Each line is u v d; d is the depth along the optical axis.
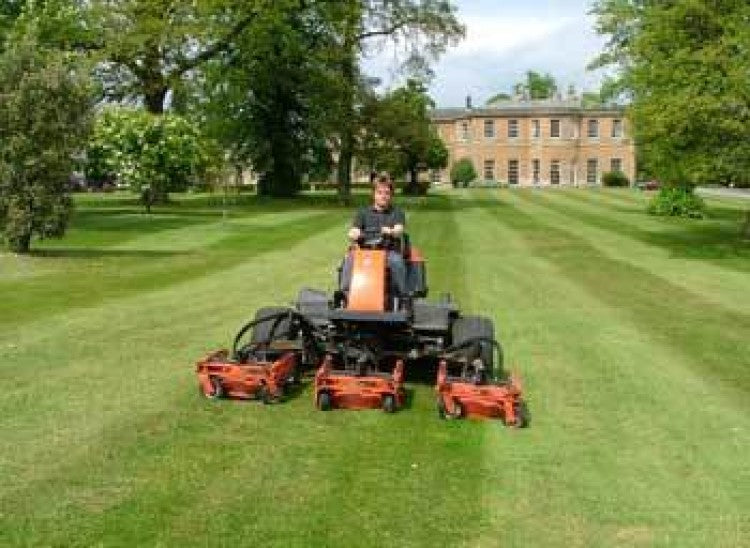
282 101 59.34
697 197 46.09
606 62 41.12
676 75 26.75
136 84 48.66
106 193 66.44
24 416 8.71
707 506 7.04
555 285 19.44
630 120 30.16
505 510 6.82
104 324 13.47
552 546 6.26
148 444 8.00
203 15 47.78
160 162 39.66
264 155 60.53
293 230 32.41
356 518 6.57
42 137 21.61
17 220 21.86
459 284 19.14
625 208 52.53
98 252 23.88
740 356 12.46
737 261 25.62
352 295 9.57
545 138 107.25
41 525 6.32
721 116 26.58
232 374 9.31
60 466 7.41
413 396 9.81
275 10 49.88
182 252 24.41
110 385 9.91
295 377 10.12
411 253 10.64
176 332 12.95
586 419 9.22
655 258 25.92
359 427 8.68
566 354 12.34
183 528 6.32
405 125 67.44
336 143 56.81
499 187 100.44
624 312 16.05
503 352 12.36
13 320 13.60
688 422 9.20
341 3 53.03
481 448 8.18
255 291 17.23
